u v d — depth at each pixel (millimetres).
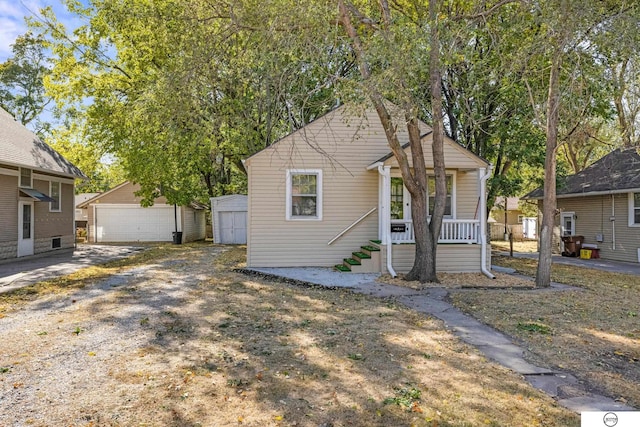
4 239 13250
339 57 8539
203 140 15062
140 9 12422
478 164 10859
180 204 21250
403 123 9422
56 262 13172
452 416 3223
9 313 6430
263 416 3195
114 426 3033
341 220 11820
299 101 8430
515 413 3295
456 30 7734
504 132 13320
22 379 3896
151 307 6824
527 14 7746
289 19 7234
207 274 10438
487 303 7352
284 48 7434
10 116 16844
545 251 9125
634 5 6738
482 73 8930
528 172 22438
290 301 7402
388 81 6859
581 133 9898
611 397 3635
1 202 13125
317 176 11758
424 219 9344
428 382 3885
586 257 15820
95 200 23250
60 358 4457
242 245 20516
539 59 8664
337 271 10820
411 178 9172
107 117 17391
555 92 8469
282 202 11633
